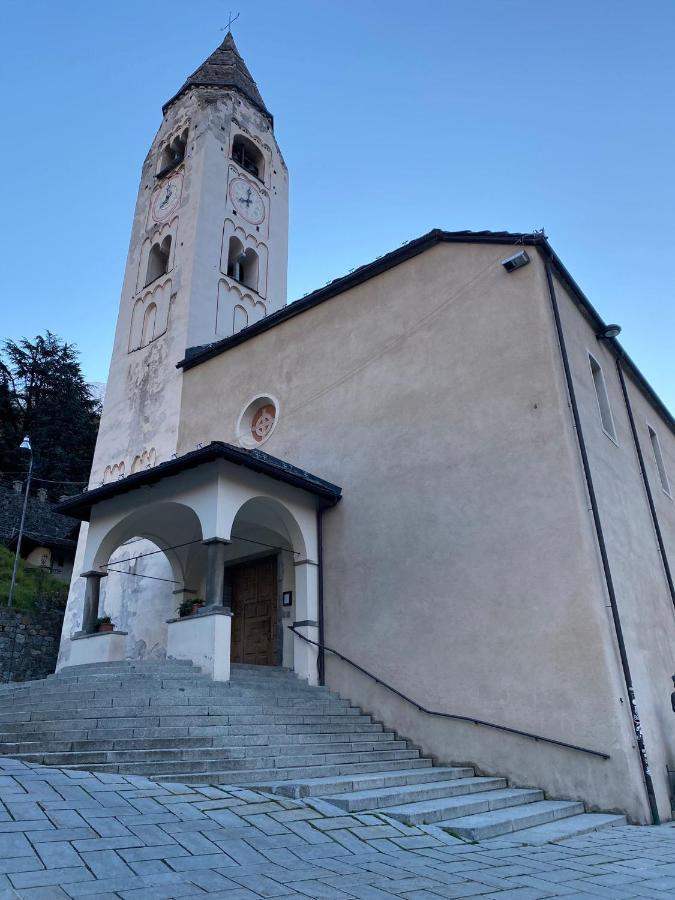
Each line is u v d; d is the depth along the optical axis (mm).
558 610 9359
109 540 12797
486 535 10508
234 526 13961
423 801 7484
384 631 11273
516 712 9328
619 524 10914
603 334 13539
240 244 22156
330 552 12633
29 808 5164
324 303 15195
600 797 8312
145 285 21625
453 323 12414
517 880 5051
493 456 10891
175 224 21812
